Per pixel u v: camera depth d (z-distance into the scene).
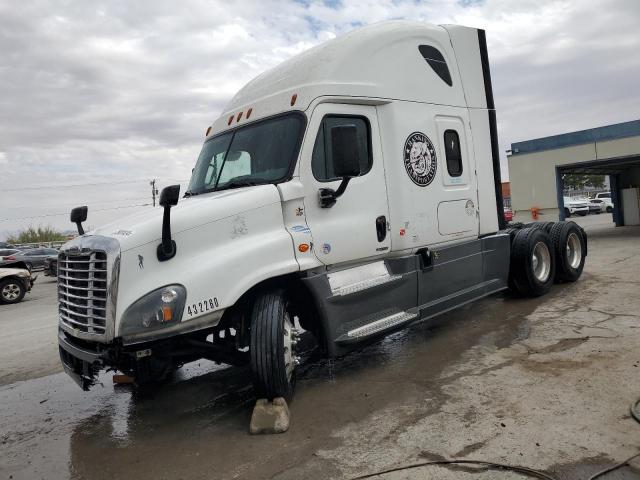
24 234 49.09
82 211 5.29
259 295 4.52
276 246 4.50
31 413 5.35
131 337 3.95
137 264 4.04
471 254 6.59
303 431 4.13
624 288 7.98
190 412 4.90
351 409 4.48
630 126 16.09
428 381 4.95
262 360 4.27
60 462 4.11
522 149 18.70
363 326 5.12
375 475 3.35
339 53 5.29
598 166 18.22
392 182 5.55
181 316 3.98
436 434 3.82
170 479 3.62
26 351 8.20
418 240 5.75
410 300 5.67
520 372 4.88
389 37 5.79
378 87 5.50
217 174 5.42
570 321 6.40
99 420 4.96
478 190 6.76
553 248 8.23
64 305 4.68
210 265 4.16
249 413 4.66
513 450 3.47
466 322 6.96
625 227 20.25
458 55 6.73
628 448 3.36
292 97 5.07
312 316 4.91
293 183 4.73
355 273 5.21
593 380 4.48
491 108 7.15
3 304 15.76
